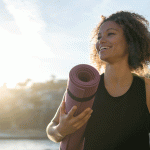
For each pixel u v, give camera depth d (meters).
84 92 0.90
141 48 1.21
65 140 1.06
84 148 1.14
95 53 1.57
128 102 1.09
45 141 42.47
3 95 66.31
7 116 64.81
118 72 1.13
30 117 64.56
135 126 1.07
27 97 65.81
